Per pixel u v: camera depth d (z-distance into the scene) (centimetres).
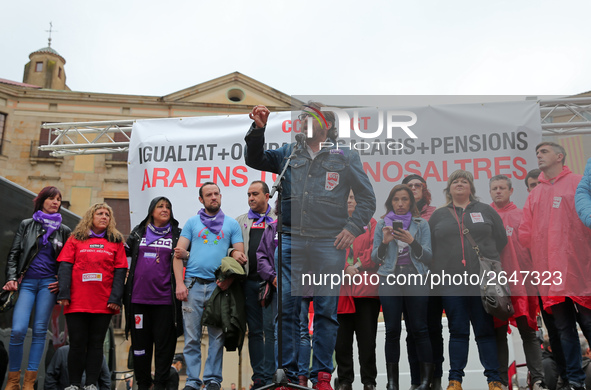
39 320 460
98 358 429
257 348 451
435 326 415
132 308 447
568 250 410
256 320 456
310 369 399
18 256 469
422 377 394
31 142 2006
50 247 476
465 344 396
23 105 2020
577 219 413
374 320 423
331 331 370
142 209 608
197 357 446
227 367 1210
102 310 430
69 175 1994
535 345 437
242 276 440
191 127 621
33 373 452
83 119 2023
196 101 2031
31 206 579
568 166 428
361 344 420
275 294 449
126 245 468
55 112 2028
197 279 457
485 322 400
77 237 441
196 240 470
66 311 428
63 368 481
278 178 360
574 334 406
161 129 625
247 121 617
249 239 478
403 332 578
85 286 429
